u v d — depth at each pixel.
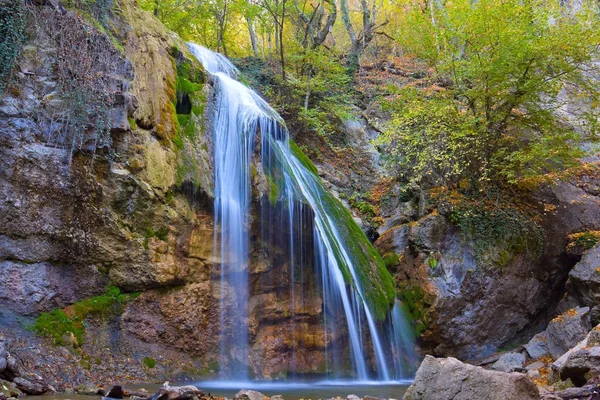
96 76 8.34
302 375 10.19
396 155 16.39
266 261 10.27
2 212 7.21
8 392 5.64
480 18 14.65
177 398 5.69
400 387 9.93
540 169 15.05
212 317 9.21
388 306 12.30
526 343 14.04
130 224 8.45
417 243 13.83
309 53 17.78
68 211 7.79
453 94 15.78
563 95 18.56
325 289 11.04
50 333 7.23
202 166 9.73
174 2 18.17
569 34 14.09
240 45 26.98
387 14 27.83
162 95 9.68
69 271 7.77
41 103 7.80
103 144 8.23
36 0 8.11
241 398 6.14
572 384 7.86
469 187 15.02
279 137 12.20
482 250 13.74
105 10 9.23
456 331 13.12
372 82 22.91
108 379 7.27
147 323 8.34
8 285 7.15
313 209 11.23
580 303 12.95
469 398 5.33
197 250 9.23
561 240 14.66
